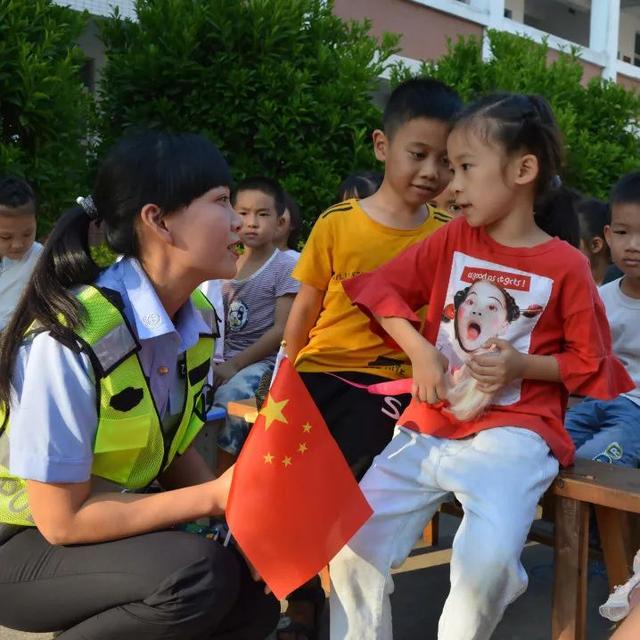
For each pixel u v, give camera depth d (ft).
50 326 5.23
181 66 16.74
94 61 21.91
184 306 6.07
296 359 8.16
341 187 12.57
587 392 6.30
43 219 14.97
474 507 5.87
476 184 6.34
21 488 5.54
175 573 5.34
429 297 6.98
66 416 5.17
